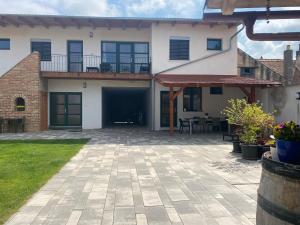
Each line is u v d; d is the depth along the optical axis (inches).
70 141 482.0
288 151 101.3
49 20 668.7
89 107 714.2
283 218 96.3
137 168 289.1
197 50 714.8
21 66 637.9
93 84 714.2
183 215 169.0
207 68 706.2
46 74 655.1
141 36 737.0
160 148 417.1
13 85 636.7
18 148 404.2
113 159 334.6
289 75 882.1
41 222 159.3
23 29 714.2
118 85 719.7
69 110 711.7
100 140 500.1
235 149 378.3
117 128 736.3
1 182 233.0
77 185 229.1
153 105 696.4
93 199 196.5
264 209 105.5
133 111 957.2
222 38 719.7
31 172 265.7
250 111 349.7
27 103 638.5
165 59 705.0
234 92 725.3
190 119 647.8
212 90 721.0
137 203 189.0
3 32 711.7
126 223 158.2
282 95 576.1
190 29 712.4
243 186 226.1
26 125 638.5
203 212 173.6
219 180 243.8
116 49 733.3
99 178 250.4
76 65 727.1
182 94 708.0
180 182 237.9
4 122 626.8
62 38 720.3
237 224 157.2
